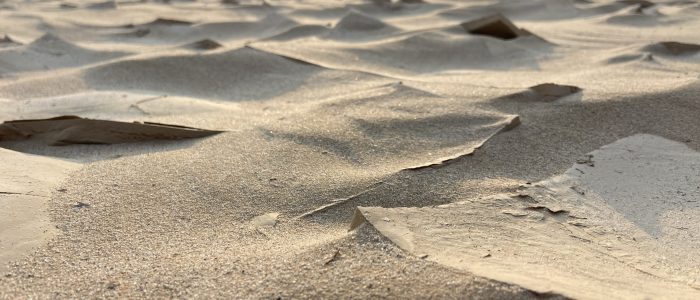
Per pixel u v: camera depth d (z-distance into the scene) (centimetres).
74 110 103
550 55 146
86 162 82
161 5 283
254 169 78
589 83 107
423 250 57
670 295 53
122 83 121
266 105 107
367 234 60
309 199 72
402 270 53
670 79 107
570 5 240
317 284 53
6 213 66
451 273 52
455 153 80
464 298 48
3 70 138
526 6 239
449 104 95
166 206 71
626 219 70
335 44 151
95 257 63
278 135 86
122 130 88
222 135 87
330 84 118
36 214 67
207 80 124
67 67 145
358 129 87
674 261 64
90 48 158
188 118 97
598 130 88
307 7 249
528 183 74
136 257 63
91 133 88
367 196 72
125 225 67
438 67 138
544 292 48
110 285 56
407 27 192
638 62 127
